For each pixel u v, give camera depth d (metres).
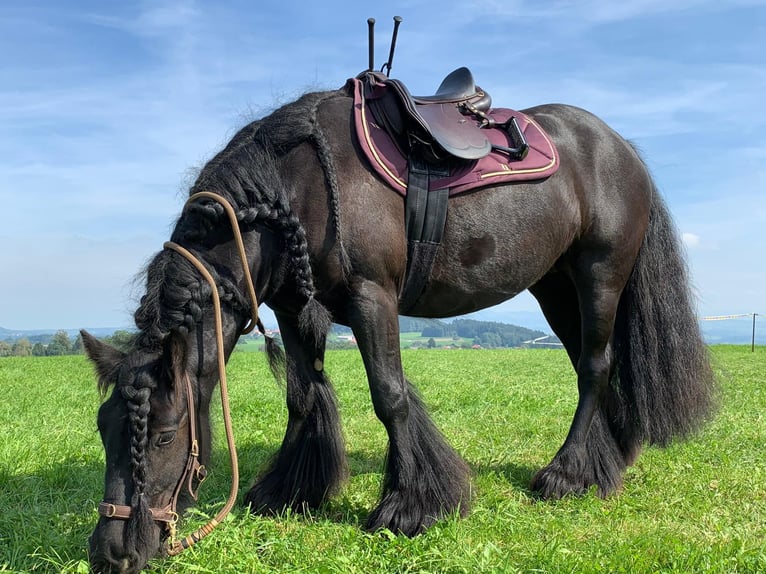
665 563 3.08
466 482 3.66
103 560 2.57
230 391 9.73
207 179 3.14
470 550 3.07
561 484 4.11
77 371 13.45
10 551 3.19
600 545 3.26
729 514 3.86
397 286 3.45
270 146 3.24
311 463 3.74
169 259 2.91
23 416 7.32
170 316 2.79
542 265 3.93
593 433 4.29
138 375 2.65
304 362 3.73
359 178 3.28
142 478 2.62
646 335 4.35
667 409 4.35
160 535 2.72
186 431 2.78
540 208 3.80
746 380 11.11
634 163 4.36
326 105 3.45
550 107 4.42
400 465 3.41
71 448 5.34
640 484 4.46
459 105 3.79
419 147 3.41
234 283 3.05
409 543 3.17
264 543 3.22
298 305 3.37
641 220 4.29
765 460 5.06
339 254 3.20
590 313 4.20
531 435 6.16
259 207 3.09
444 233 3.52
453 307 3.79
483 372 13.79
